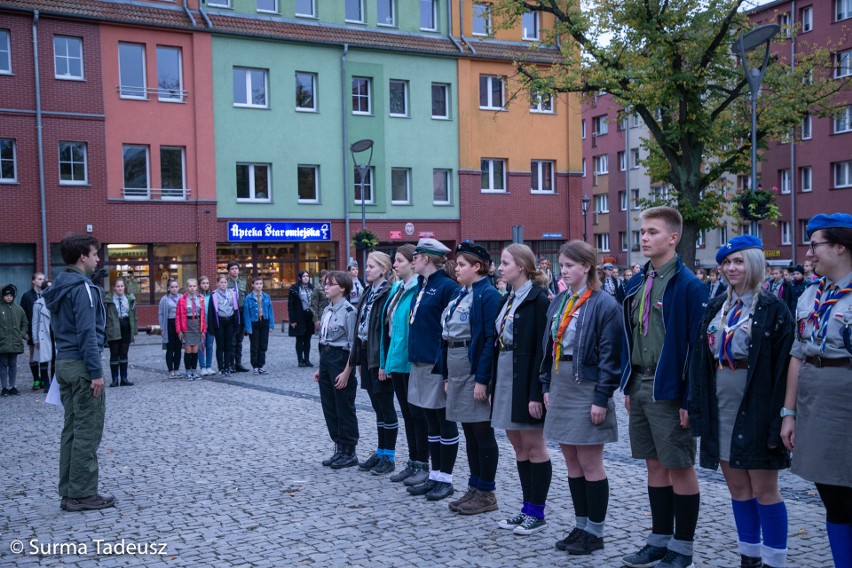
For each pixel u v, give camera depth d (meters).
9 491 7.31
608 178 58.06
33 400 13.64
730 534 5.64
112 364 14.94
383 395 7.70
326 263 32.94
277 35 31.02
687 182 24.41
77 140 28.05
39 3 27.17
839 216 4.01
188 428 10.34
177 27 29.30
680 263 4.87
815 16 42.09
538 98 25.64
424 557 5.32
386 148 33.34
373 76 33.03
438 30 34.78
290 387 14.27
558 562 5.17
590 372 5.21
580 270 5.30
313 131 32.09
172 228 29.66
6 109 26.89
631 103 22.81
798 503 6.33
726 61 23.56
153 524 6.19
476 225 35.06
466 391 6.24
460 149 34.69
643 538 5.61
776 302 4.40
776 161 44.56
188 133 29.92
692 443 4.85
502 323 5.84
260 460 8.41
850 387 3.90
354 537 5.78
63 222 27.88
